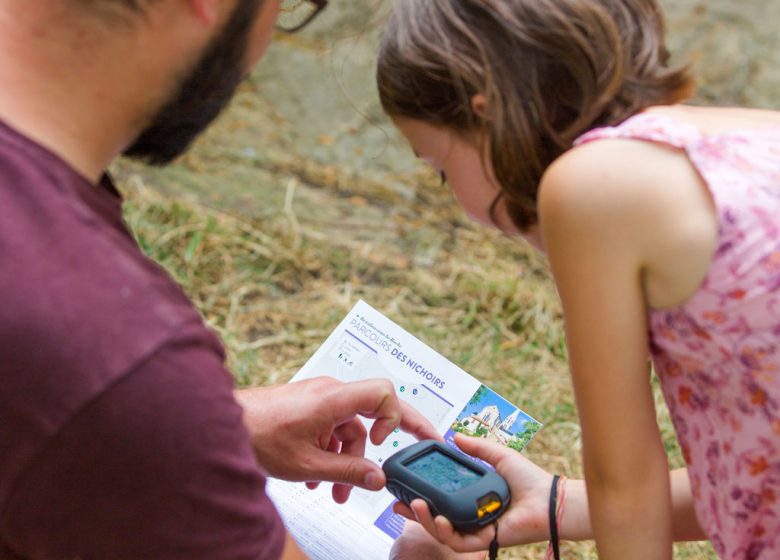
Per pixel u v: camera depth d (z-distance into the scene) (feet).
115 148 2.58
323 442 4.21
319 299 7.57
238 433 2.47
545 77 3.17
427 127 3.45
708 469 3.27
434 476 3.97
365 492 4.45
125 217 7.87
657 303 3.09
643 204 2.92
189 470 2.33
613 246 2.97
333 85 9.43
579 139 3.07
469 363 7.09
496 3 3.16
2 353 2.19
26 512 2.34
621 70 3.16
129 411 2.24
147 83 2.51
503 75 3.17
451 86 3.27
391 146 9.14
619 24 3.27
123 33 2.39
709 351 3.05
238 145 8.95
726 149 2.95
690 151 2.93
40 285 2.21
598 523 3.30
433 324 7.47
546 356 7.29
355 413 4.16
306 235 8.13
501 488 3.97
